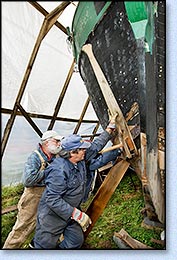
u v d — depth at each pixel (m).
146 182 1.12
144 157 1.10
